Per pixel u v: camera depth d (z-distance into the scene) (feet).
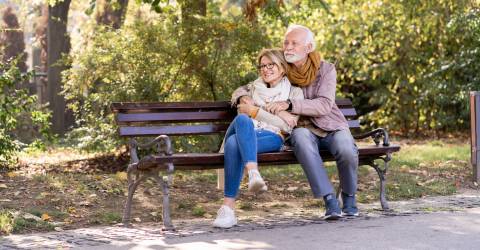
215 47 37.06
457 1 55.88
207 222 22.35
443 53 60.95
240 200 27.32
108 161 39.42
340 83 66.64
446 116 62.44
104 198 26.05
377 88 66.39
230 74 37.73
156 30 37.45
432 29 59.11
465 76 60.70
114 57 37.96
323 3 45.98
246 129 20.57
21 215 22.08
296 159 22.25
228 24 36.70
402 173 33.73
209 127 23.56
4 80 34.91
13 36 99.81
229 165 20.68
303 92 22.99
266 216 23.66
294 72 22.67
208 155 20.68
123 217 22.12
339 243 17.84
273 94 22.45
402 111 64.34
